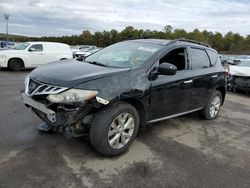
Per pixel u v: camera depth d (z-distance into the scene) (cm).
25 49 1419
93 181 319
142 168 358
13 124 483
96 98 346
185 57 506
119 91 368
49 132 448
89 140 397
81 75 363
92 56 508
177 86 468
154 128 520
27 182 307
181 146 442
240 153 435
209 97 580
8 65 1369
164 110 458
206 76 546
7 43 3631
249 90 991
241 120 632
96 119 361
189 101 514
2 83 939
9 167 335
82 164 355
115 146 381
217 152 431
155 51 453
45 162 353
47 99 349
